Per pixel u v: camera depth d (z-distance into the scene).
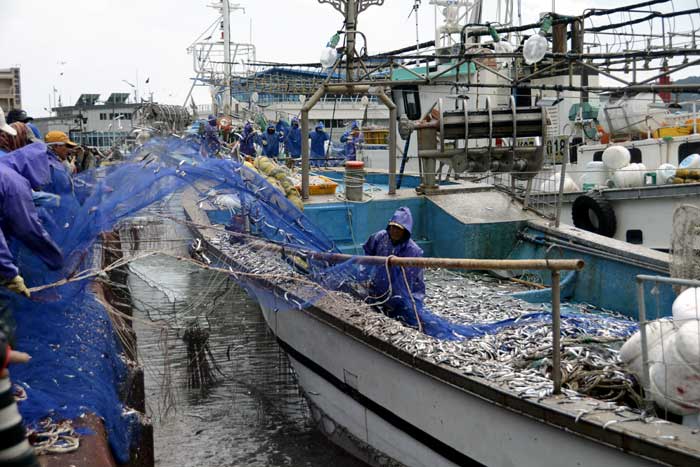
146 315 7.48
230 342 8.44
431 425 5.43
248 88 20.78
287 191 8.95
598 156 14.20
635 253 7.70
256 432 7.28
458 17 16.12
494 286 8.72
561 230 8.77
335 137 23.31
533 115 9.00
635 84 8.77
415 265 5.65
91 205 5.48
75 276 5.20
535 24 12.60
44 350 4.70
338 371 6.81
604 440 3.97
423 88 14.76
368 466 6.56
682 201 11.68
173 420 7.35
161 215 6.54
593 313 7.82
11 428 2.74
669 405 4.25
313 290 6.98
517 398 4.46
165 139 7.01
